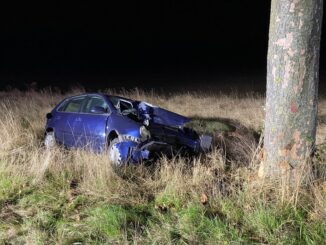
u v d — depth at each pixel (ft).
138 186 20.13
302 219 16.03
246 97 56.59
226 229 15.64
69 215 17.16
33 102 49.73
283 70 17.89
